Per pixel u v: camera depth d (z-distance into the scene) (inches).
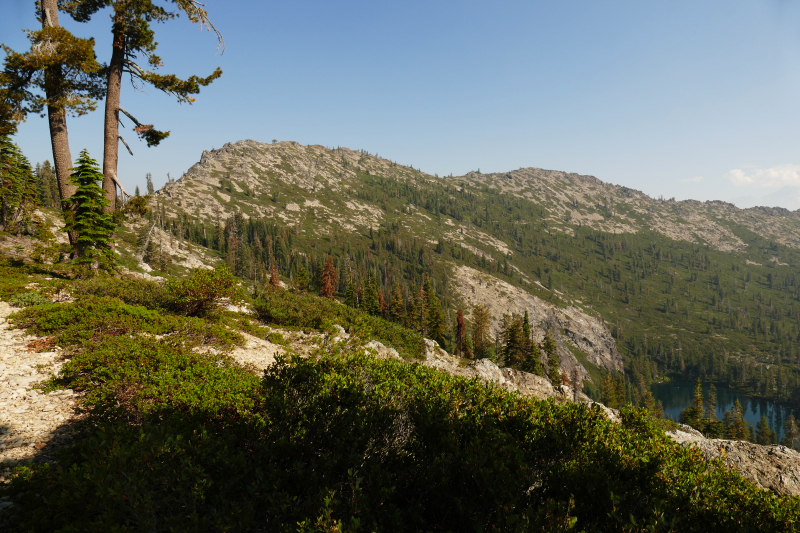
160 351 347.9
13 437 227.0
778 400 5713.6
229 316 661.9
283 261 5979.3
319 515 134.3
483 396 277.3
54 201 3250.5
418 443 195.8
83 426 232.4
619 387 3329.2
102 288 561.9
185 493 140.0
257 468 153.0
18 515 148.1
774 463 407.5
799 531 171.3
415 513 146.9
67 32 644.1
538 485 194.7
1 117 663.8
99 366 304.2
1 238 1243.8
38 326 401.4
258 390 288.8
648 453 225.0
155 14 706.2
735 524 158.6
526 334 2736.2
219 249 5600.4
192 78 734.5
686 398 5856.3
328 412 216.1
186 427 218.2
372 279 2960.1
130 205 764.0
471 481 155.6
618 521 143.8
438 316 2650.1
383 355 679.7
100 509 138.9
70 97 685.9
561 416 256.2
